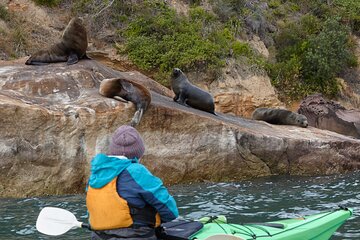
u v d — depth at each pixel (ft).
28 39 65.67
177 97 48.65
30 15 68.18
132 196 15.85
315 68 81.66
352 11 96.12
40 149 35.73
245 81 71.41
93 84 41.57
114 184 15.98
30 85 39.32
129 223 15.94
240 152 43.93
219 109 67.87
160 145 40.11
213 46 71.56
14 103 35.37
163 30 71.82
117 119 38.19
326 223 21.15
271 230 20.07
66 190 36.68
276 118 57.06
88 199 16.47
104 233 16.24
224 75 70.28
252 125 49.90
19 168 35.27
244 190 38.37
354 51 91.66
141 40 69.56
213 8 81.87
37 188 35.76
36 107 35.99
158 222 16.57
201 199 34.50
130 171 15.97
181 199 34.45
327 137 51.19
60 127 36.37
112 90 39.47
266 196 35.99
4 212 30.30
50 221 17.70
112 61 67.31
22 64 45.21
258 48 81.30
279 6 92.43
